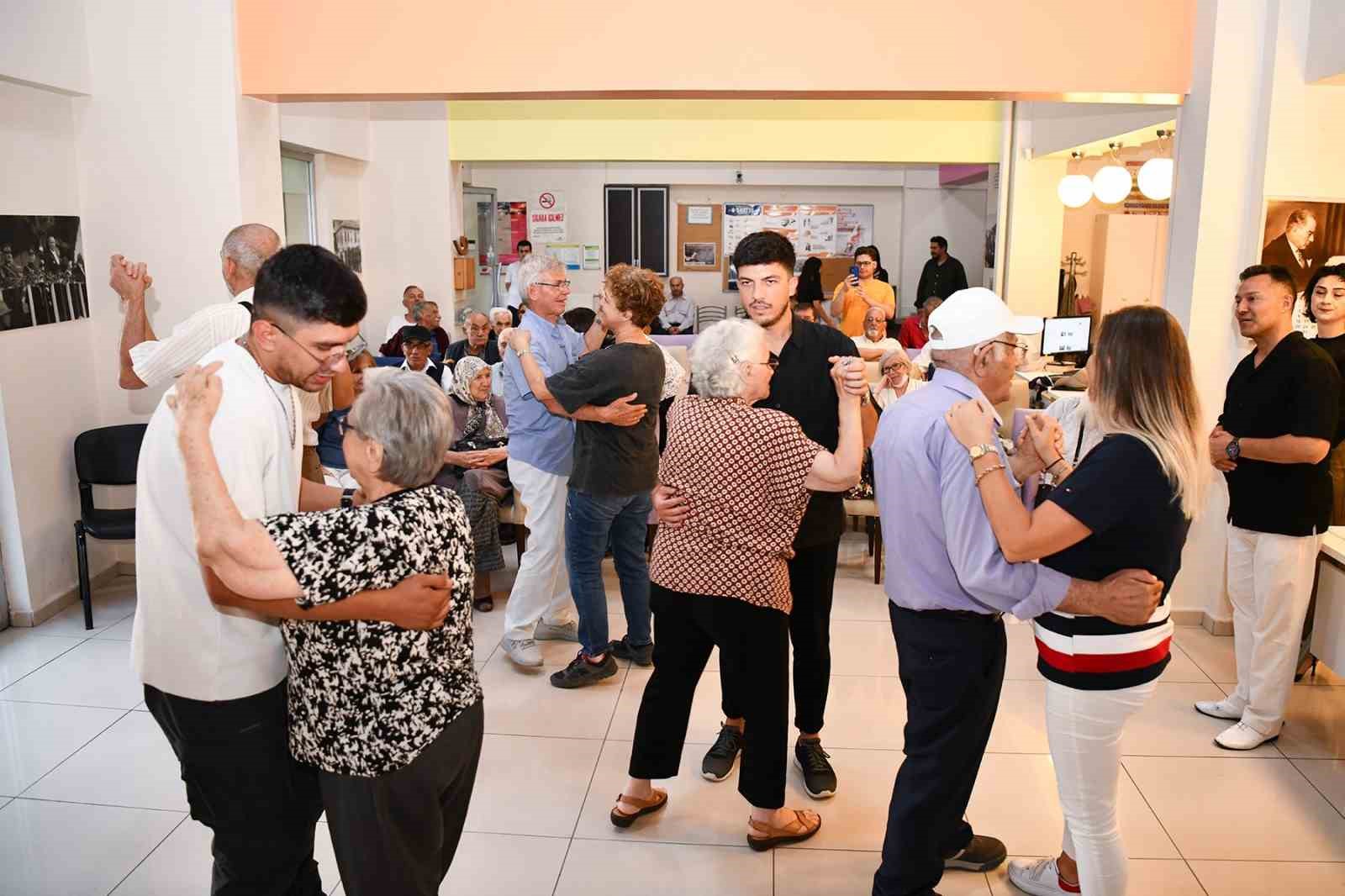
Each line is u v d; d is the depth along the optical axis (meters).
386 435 1.72
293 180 7.48
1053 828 2.92
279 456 1.95
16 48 4.06
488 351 6.75
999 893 2.64
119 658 4.11
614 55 4.11
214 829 2.04
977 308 2.12
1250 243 4.17
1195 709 3.68
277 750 1.99
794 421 2.44
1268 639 3.33
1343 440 3.71
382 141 8.84
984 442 2.02
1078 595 2.04
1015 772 3.23
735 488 2.44
